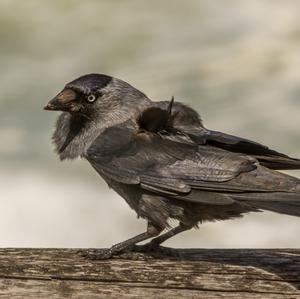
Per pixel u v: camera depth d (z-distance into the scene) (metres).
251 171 7.86
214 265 7.38
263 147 8.20
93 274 7.31
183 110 8.53
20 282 7.27
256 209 7.67
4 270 7.31
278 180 7.73
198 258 7.85
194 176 8.01
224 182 7.86
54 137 9.16
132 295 7.25
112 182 8.48
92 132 8.78
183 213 8.25
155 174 8.14
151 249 8.31
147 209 8.31
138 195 8.33
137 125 8.62
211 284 7.27
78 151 8.82
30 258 7.45
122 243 8.08
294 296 7.20
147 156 8.27
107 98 8.75
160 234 8.62
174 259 7.73
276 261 7.62
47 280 7.29
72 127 8.91
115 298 7.23
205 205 8.16
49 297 7.24
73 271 7.32
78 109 8.75
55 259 7.46
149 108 8.30
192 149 8.17
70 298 7.23
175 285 7.25
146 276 7.31
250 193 7.75
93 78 8.78
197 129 8.45
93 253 7.71
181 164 8.12
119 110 8.77
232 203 7.81
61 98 8.73
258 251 7.90
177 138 8.31
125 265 7.37
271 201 7.62
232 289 7.24
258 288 7.23
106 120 8.77
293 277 7.28
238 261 7.66
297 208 7.50
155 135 8.42
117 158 8.35
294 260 7.63
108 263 7.40
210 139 8.23
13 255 7.48
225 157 8.00
